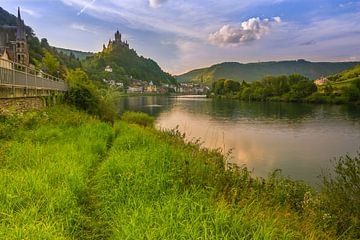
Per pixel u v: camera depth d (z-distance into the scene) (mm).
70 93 29406
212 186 7723
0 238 4391
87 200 6707
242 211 5633
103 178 7809
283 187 9562
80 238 5203
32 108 18828
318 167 21547
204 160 11234
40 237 4480
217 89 172750
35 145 11070
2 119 13547
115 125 22281
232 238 4676
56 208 5723
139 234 4605
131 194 6621
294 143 31359
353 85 101688
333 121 51156
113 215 5734
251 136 35562
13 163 8414
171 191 6922
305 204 8125
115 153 10797
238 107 87562
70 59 167125
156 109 78188
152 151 10883
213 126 43938
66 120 17938
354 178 8703
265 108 82938
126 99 153500
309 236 5637
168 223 4926
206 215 5355
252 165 21797
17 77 16422
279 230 5234
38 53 119562
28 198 5898
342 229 6980
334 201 8242
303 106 90438
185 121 50031
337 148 28906
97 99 31750
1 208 5414
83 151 10391
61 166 7992
